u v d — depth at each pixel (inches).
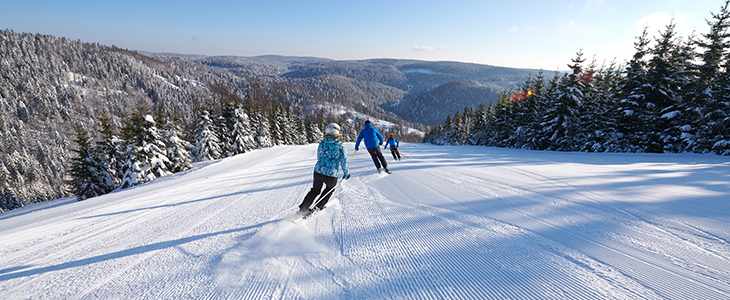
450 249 94.5
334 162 135.9
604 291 67.6
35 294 78.4
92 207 218.8
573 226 111.7
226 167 506.3
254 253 97.5
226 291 75.0
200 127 1227.9
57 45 7716.5
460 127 2380.7
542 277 75.4
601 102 860.6
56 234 138.4
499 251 91.7
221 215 155.3
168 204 200.4
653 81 670.5
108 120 1022.4
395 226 119.8
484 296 68.5
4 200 2098.9
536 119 1076.5
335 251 96.7
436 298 68.2
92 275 88.4
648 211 126.8
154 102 6904.5
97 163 1005.2
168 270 89.0
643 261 81.2
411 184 213.3
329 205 159.9
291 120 2241.6
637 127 690.8
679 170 255.9
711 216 117.8
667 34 658.2
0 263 103.0
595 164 317.7
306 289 74.2
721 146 490.9
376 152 274.4
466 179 226.7
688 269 75.8
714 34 570.3
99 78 7214.6
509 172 258.4
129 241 120.0
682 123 607.5
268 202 183.9
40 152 4065.0
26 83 5664.4
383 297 69.5
